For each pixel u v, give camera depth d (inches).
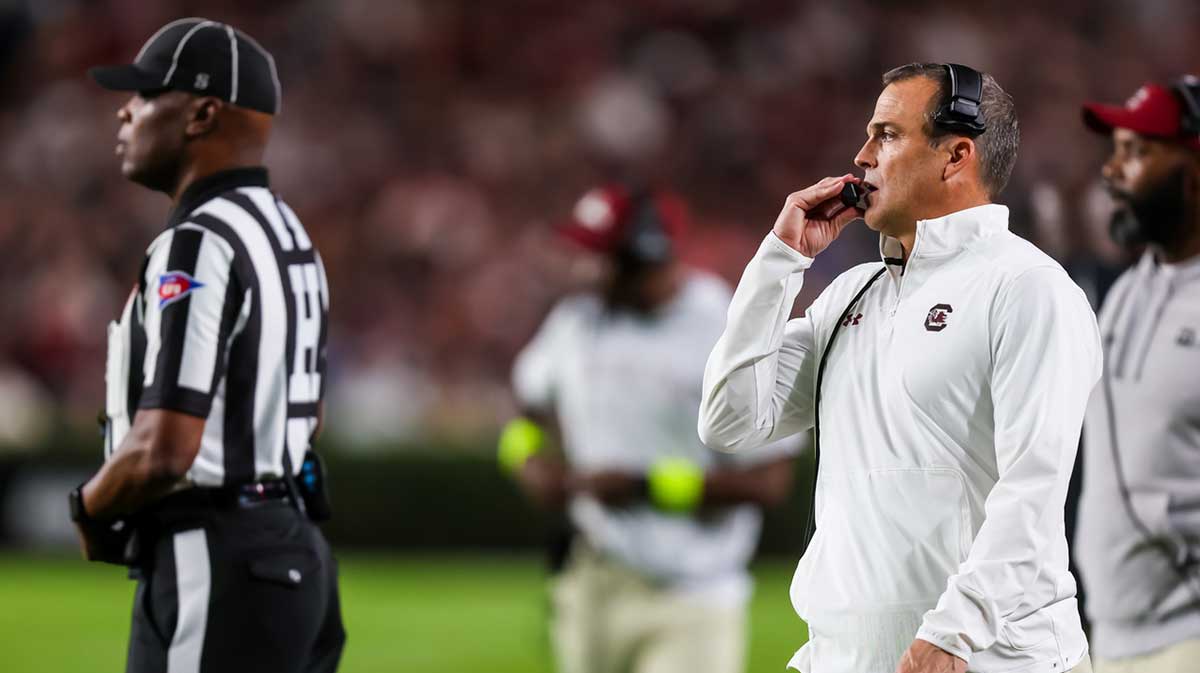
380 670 1251.2
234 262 540.7
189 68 561.0
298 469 566.6
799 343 495.5
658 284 828.6
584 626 821.2
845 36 3110.2
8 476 1959.9
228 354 540.7
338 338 2498.8
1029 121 2977.4
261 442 546.6
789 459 821.2
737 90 3031.5
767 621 1430.9
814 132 3004.4
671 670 805.9
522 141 2910.9
